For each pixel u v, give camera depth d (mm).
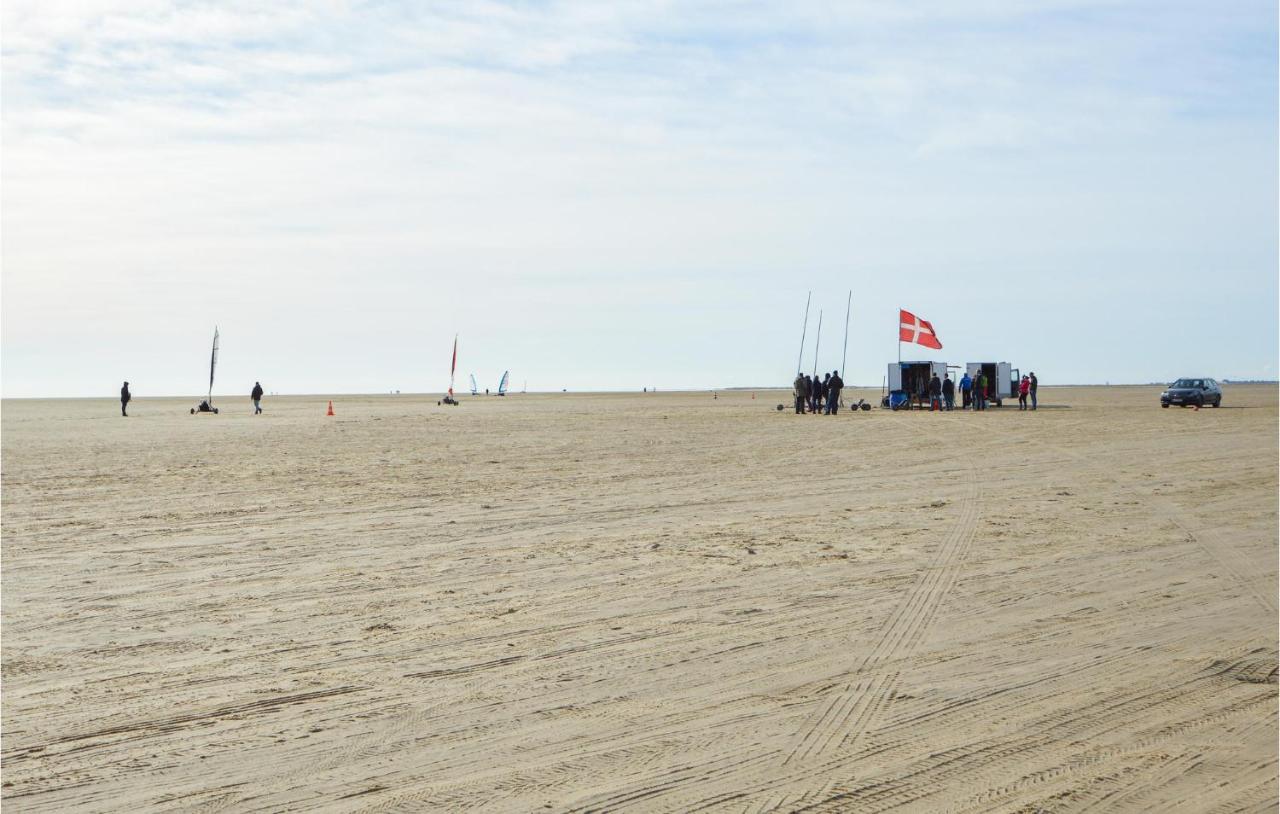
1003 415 54031
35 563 13297
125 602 11016
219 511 18156
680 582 11820
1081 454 28469
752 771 6246
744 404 92750
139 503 19328
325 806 5777
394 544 14594
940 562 12914
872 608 10445
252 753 6574
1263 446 30734
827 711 7316
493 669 8391
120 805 5805
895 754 6508
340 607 10703
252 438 40344
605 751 6570
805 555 13477
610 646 9070
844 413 59188
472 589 11539
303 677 8227
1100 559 13031
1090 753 6520
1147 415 53000
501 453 31125
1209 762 6363
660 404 94500
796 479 22766
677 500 19266
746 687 7871
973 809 5715
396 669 8414
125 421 61094
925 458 27719
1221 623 9766
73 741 6812
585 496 20000
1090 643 9078
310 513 17828
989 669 8305
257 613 10469
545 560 13273
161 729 7035
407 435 41750
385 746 6684
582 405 92812
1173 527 15547
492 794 5930
